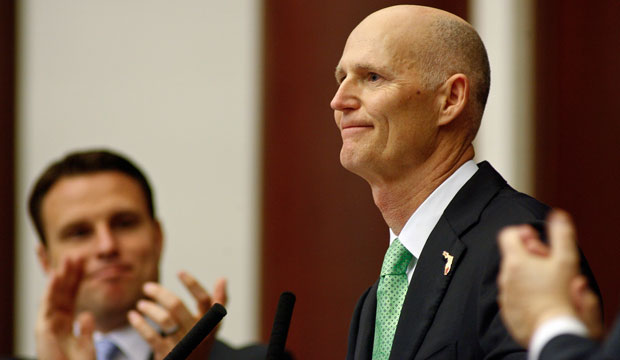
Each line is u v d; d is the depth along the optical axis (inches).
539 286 171.8
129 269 382.3
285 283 520.4
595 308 172.7
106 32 619.2
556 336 168.1
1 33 628.1
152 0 613.0
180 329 336.8
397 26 263.0
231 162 588.1
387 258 265.6
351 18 521.3
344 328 500.7
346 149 262.8
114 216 386.3
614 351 164.2
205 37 601.9
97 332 379.2
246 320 561.9
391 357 245.0
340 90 263.7
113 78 615.8
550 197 504.4
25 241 614.9
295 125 529.7
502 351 223.3
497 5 510.3
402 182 263.9
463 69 263.4
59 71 622.2
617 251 494.6
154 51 610.2
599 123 503.5
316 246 512.1
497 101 510.6
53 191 389.1
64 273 353.4
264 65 550.9
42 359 346.0
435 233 254.8
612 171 499.8
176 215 592.1
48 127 620.1
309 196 520.1
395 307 261.1
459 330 237.8
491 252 238.8
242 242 579.5
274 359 223.6
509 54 509.4
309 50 529.7
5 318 606.9
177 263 586.2
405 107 258.5
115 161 393.7
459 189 261.6
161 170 598.5
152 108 606.9
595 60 505.4
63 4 625.3
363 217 505.0
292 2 536.7
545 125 507.8
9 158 619.2
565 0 509.7
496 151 509.4
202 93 599.5
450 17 267.7
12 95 624.4
